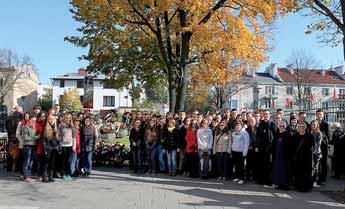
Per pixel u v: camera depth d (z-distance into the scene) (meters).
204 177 13.91
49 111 13.00
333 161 14.27
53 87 78.00
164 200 10.10
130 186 12.09
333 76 79.81
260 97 76.12
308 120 16.05
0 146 16.64
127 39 21.84
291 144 11.95
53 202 9.69
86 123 14.38
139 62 23.92
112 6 16.86
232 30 17.83
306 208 9.48
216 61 19.39
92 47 23.58
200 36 17.48
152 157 14.91
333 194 11.21
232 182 13.18
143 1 16.58
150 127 15.03
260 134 12.96
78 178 13.53
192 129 14.28
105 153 16.56
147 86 26.16
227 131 13.75
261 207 9.52
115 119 38.50
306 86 70.69
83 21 22.48
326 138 13.02
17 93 80.50
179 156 14.67
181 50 19.16
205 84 22.77
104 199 10.13
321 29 14.59
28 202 9.62
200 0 16.28
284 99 76.75
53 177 13.38
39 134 12.93
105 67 24.28
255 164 13.10
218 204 9.73
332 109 15.52
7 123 14.84
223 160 13.67
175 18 18.83
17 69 75.31
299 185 11.73
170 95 19.48
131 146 15.08
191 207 9.36
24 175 12.85
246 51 18.33
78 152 13.97
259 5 17.08
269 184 12.70
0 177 13.41
